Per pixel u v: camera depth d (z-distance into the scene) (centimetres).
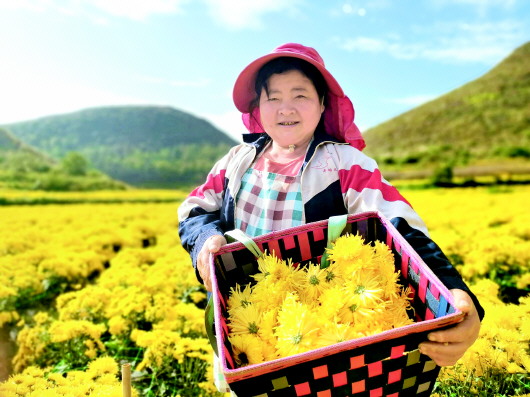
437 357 99
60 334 281
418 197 1691
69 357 287
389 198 140
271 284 123
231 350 114
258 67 159
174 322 304
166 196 3189
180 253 516
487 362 204
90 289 349
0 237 728
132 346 312
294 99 152
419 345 99
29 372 227
